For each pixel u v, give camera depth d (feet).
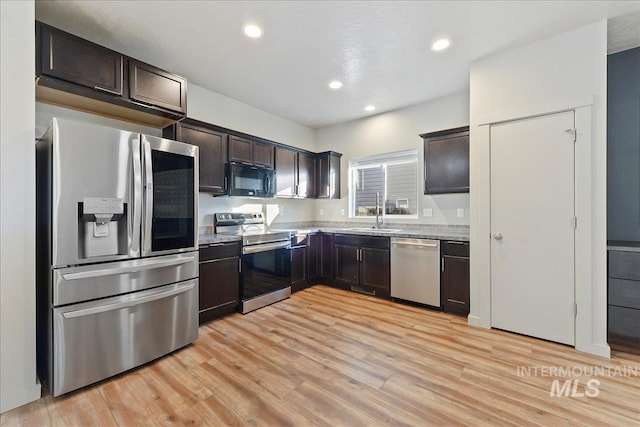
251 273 10.23
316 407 5.16
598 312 7.08
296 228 14.76
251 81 10.37
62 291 5.45
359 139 14.80
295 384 5.85
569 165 7.41
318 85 10.71
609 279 7.25
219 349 7.34
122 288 6.26
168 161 7.14
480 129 8.73
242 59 8.81
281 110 13.46
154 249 6.79
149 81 7.92
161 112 8.38
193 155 7.74
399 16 6.84
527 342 7.68
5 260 5.14
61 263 5.46
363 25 7.16
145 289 6.65
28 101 5.36
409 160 13.28
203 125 9.88
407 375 6.15
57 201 5.41
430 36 7.64
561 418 4.85
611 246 7.23
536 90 7.82
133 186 6.36
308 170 14.82
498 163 8.46
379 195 14.23
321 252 13.69
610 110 8.61
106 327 5.97
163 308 6.94
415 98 12.00
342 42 7.90
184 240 7.52
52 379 5.40
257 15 6.75
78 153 5.63
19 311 5.26
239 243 9.93
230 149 10.81
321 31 7.41
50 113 7.63
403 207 13.47
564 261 7.51
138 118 8.88
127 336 6.27
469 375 6.14
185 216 7.55
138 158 6.41
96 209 5.81
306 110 13.48
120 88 7.30
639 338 7.67
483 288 8.68
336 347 7.43
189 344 7.61
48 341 5.59
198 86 10.81
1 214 5.10
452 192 10.53
